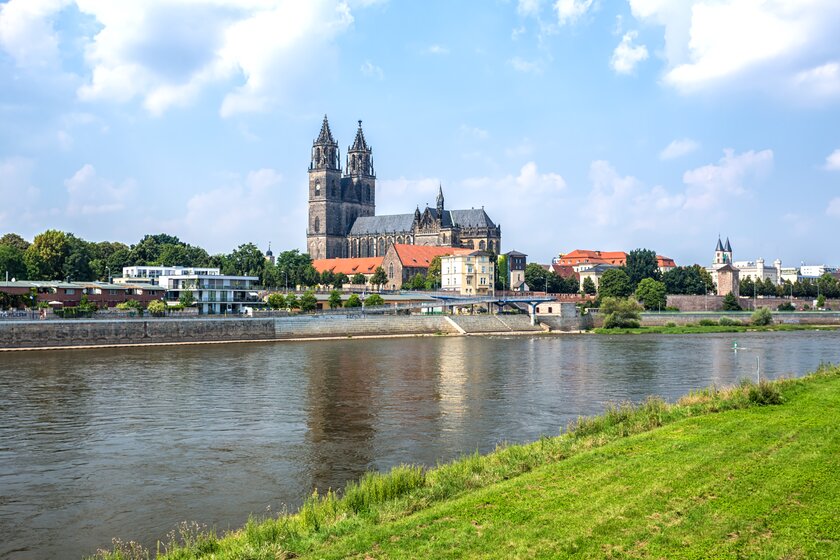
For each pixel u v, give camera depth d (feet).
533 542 96.78
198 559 106.32
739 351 520.42
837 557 89.04
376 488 126.52
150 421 245.04
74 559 125.90
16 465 187.73
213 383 338.34
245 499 159.02
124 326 544.62
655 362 442.91
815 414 173.37
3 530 140.26
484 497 117.29
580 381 348.38
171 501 157.79
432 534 102.32
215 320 597.52
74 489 166.81
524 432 224.53
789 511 104.06
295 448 204.85
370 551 97.91
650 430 168.35
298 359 456.04
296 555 101.50
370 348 552.82
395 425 236.84
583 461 137.18
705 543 94.27
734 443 144.56
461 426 234.58
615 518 103.86
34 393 304.71
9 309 598.75
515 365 424.46
